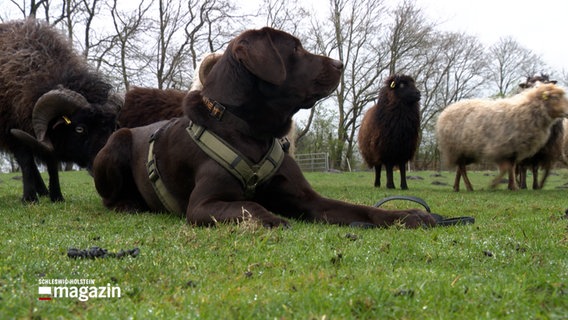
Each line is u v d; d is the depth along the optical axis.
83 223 4.50
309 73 4.33
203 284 2.29
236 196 4.23
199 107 4.40
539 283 2.19
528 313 1.83
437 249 3.00
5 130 6.50
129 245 3.20
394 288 2.09
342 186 14.10
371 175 22.98
